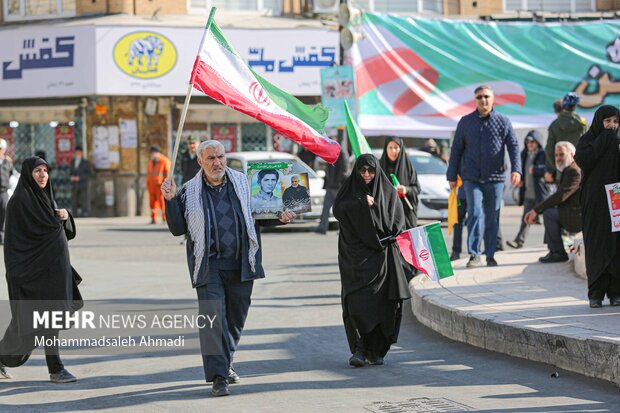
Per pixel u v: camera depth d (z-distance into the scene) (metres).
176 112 58.56
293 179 15.30
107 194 57.78
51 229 15.82
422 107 35.53
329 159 16.67
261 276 15.23
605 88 36.16
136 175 57.84
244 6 60.84
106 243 40.56
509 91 36.00
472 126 24.88
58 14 59.50
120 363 17.58
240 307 15.28
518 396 14.28
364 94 35.22
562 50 36.09
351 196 16.69
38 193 15.77
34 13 60.03
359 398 14.44
